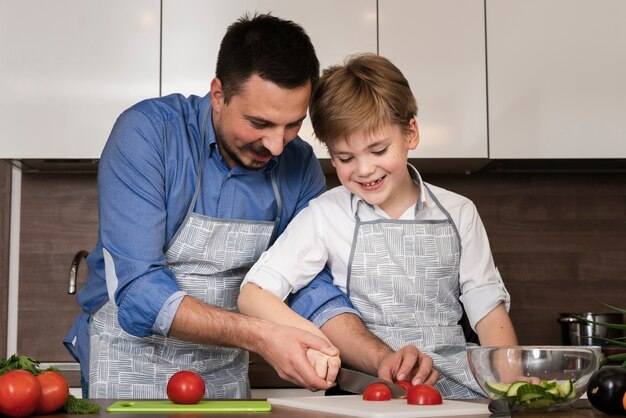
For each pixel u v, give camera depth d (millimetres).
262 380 2660
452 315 1698
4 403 1139
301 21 2695
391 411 1188
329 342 1442
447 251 1684
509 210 2980
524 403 1152
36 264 2891
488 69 2719
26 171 2906
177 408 1277
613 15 2732
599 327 2592
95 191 2922
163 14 2674
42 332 2873
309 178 1809
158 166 1601
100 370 1688
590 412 1174
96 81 2664
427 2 2715
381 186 1597
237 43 1458
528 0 2725
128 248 1528
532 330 2951
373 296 1671
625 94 2732
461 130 2707
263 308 1553
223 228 1695
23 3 2656
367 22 2705
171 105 1684
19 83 2654
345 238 1681
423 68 2709
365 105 1540
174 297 1460
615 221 2986
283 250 1649
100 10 2670
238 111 1463
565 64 2727
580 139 2723
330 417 1170
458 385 1600
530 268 2967
